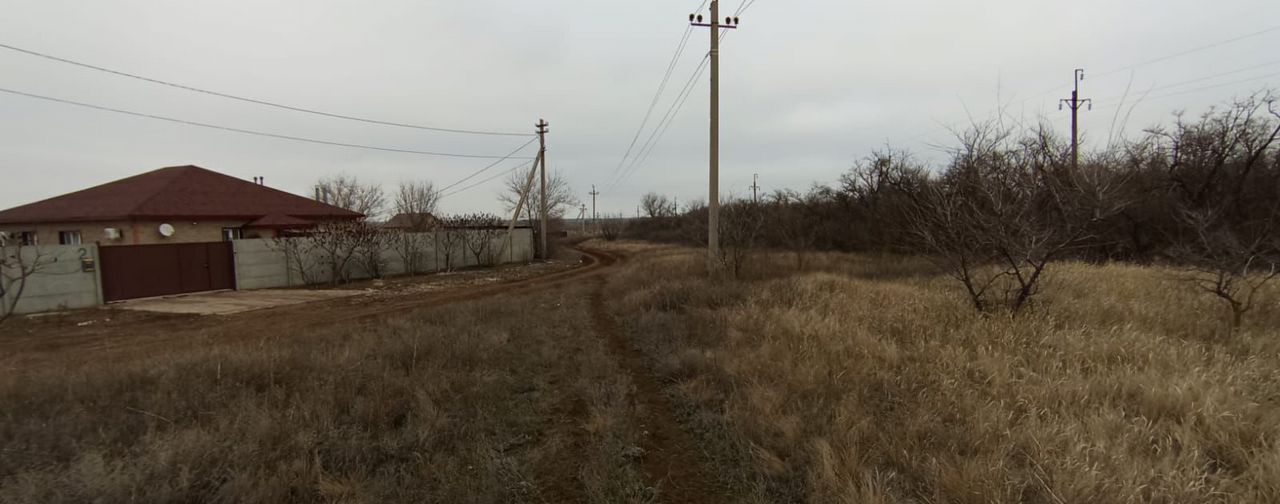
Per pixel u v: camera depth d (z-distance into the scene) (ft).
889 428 13.34
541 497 11.62
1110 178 26.17
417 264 80.69
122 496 10.25
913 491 10.77
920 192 38.96
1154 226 51.39
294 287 60.90
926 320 24.72
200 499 10.79
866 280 46.80
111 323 37.35
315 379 18.10
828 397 16.07
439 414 15.42
